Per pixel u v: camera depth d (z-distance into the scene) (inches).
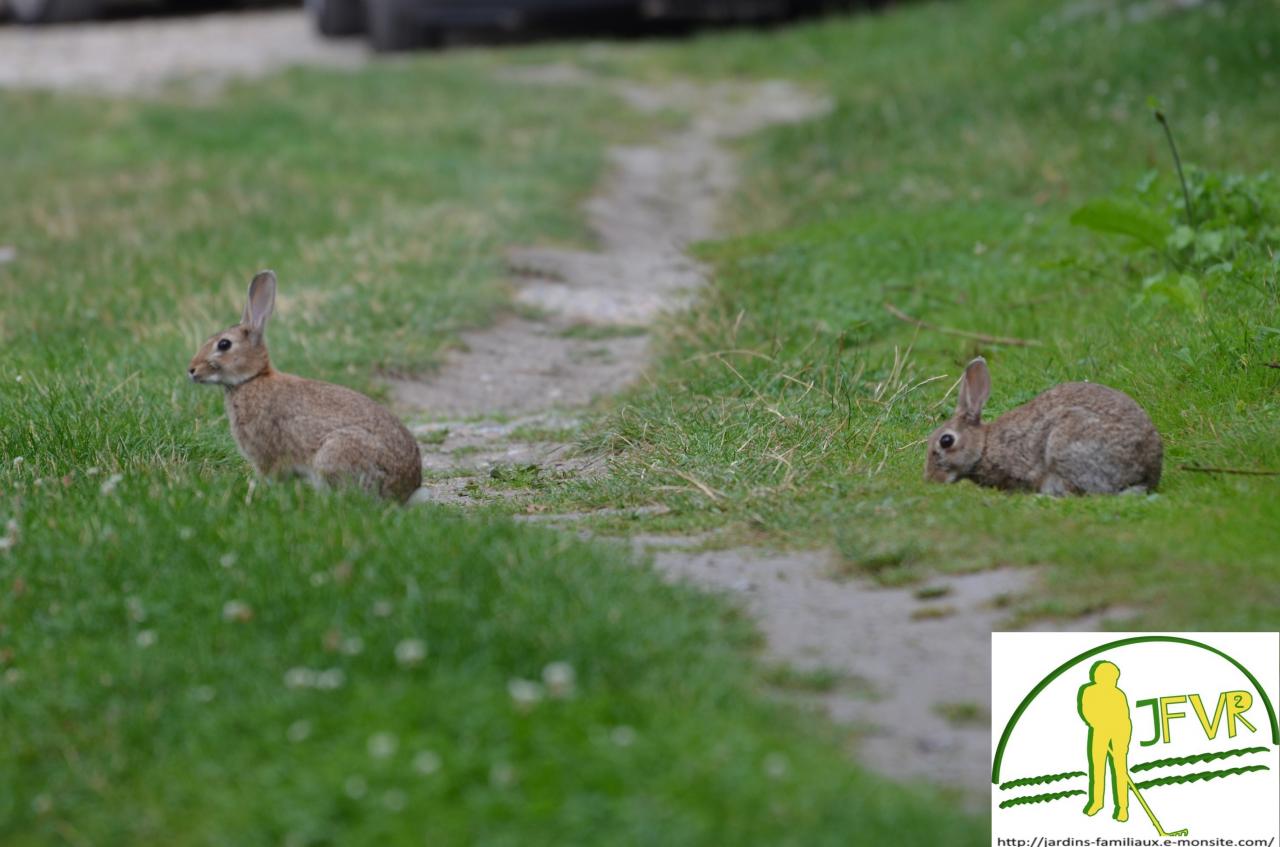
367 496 415.2
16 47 1668.3
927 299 677.9
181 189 983.6
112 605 346.6
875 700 305.6
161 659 319.3
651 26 1716.3
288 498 399.9
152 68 1518.2
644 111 1299.2
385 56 1551.4
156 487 415.2
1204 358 511.8
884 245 772.6
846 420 497.0
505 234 882.8
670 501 438.3
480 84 1353.3
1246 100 922.7
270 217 898.7
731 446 481.7
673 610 337.4
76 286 749.9
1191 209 639.8
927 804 260.1
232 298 717.9
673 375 602.9
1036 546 369.4
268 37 1707.7
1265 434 446.0
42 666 326.6
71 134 1181.1
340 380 625.9
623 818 252.1
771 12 1620.3
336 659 309.4
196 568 361.1
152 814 273.4
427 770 264.4
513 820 254.2
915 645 328.8
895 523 397.1
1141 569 350.0
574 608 327.0
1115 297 630.5
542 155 1115.9
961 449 443.8
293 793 265.0
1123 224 621.6
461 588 339.6
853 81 1322.6
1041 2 1395.2
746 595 360.2
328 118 1220.5
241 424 451.8
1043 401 441.1
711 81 1414.9
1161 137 872.9
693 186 1075.3
